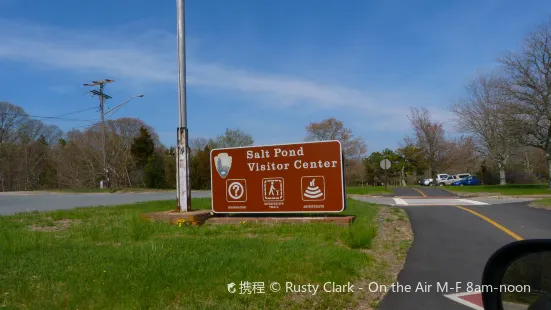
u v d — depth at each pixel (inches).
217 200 504.7
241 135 2578.7
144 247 309.7
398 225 492.1
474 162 2618.1
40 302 198.7
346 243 361.7
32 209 681.0
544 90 1321.4
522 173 2269.9
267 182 492.1
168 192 1512.1
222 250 307.6
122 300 201.2
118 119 2465.6
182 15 520.4
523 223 492.4
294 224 461.7
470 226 474.3
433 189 1589.6
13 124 2405.3
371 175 2778.1
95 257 281.3
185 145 517.0
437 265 306.7
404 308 220.7
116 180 2253.9
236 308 201.0
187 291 215.9
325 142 477.4
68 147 2433.6
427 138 2623.0
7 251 302.0
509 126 1398.9
